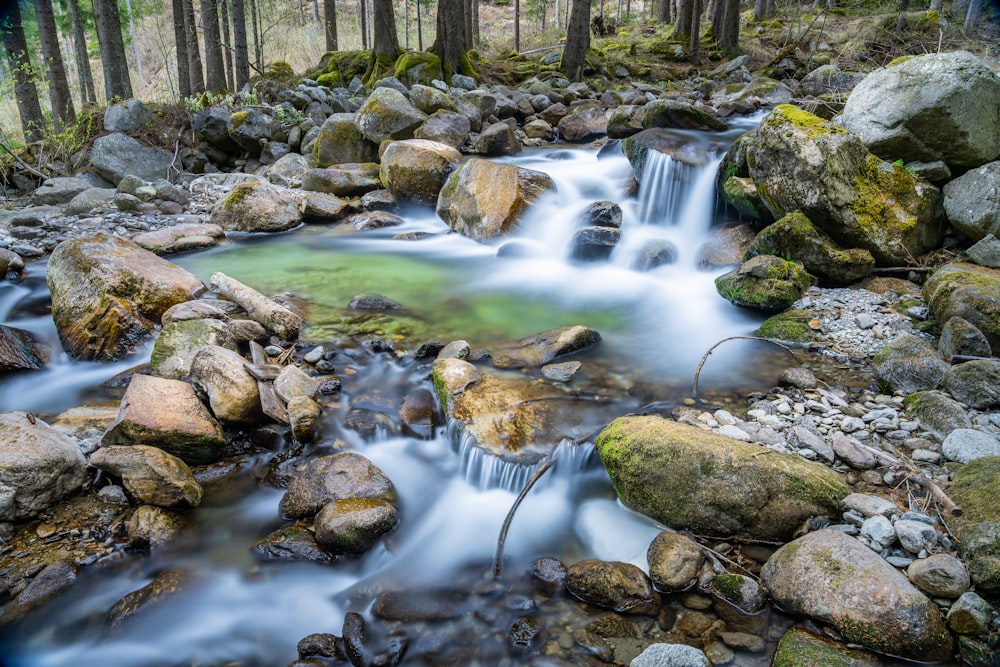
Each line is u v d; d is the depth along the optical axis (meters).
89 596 3.46
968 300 5.29
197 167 13.59
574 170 11.16
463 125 12.97
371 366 5.79
